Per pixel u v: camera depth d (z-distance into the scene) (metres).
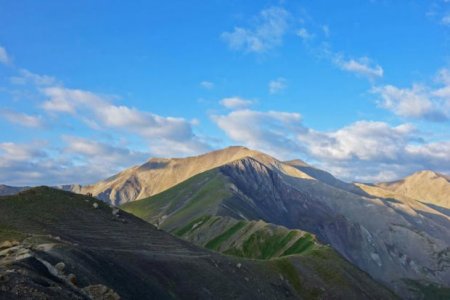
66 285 45.75
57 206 99.06
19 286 36.62
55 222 90.25
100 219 102.44
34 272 43.06
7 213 87.38
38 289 37.56
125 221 108.31
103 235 92.12
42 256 51.97
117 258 72.31
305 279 124.25
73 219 95.94
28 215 89.19
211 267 93.75
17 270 40.81
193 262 90.94
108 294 47.53
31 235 69.31
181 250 100.44
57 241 66.56
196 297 77.81
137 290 63.19
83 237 85.88
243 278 101.38
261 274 113.12
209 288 83.56
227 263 104.38
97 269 59.03
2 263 43.03
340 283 131.12
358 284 135.62
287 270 125.75
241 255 183.38
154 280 72.81
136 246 91.19
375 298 134.50
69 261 55.16
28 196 98.88
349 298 126.19
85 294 45.66
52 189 107.38
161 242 102.50
